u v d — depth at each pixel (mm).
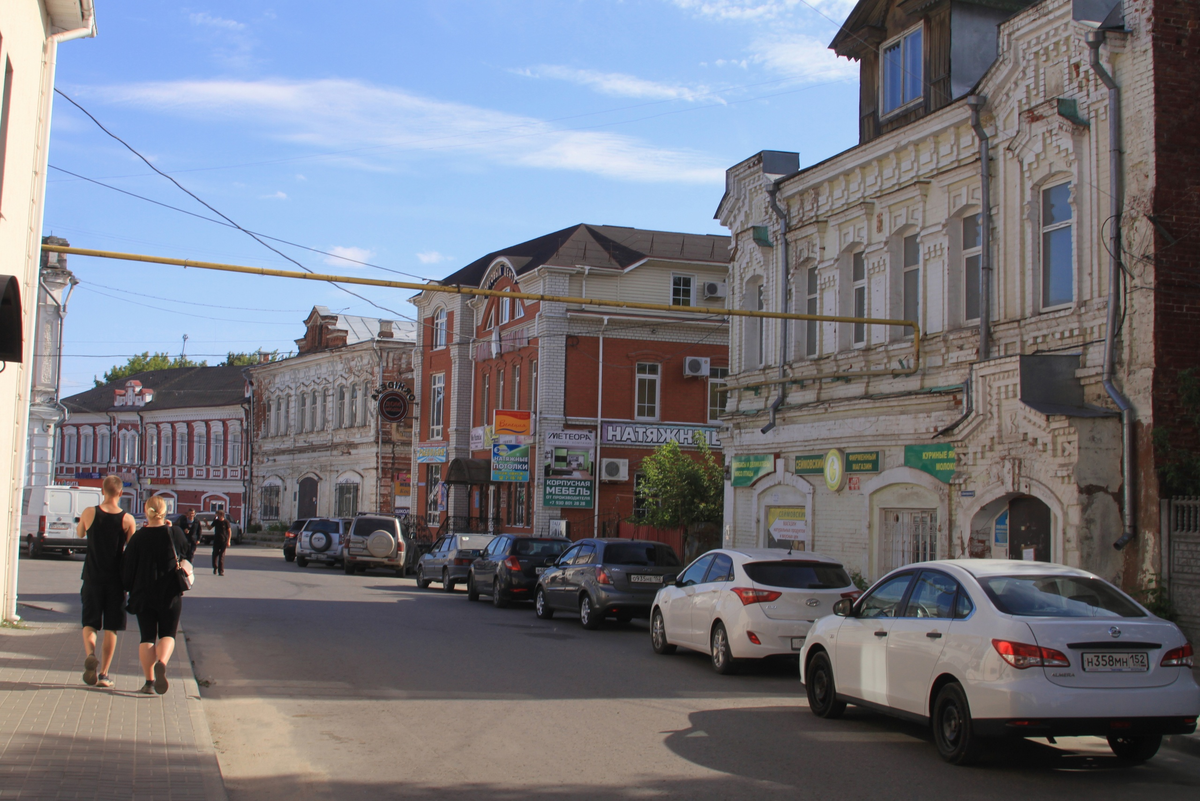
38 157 15516
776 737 9469
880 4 22391
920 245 19516
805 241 23188
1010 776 8133
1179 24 14844
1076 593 8641
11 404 14945
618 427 40062
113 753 7742
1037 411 15289
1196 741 9219
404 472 54844
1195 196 14656
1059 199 16484
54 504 37594
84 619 10383
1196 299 14547
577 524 39406
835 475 21047
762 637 12875
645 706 11008
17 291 10406
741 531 25219
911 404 19094
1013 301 17156
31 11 14461
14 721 8586
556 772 8086
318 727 9727
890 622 9484
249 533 60969
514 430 40125
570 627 19484
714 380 41500
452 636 17047
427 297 51562
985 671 8109
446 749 8852
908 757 8727
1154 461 14164
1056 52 16375
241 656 14266
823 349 22328
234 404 68812
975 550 16938
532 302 41469
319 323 62625
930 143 19312
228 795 7383
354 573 36844
